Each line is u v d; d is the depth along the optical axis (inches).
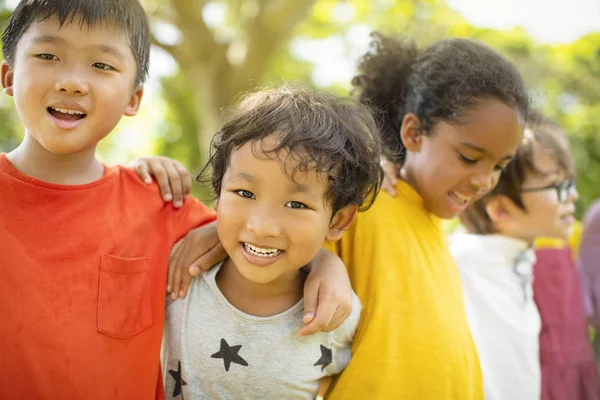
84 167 53.2
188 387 53.2
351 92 77.2
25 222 49.2
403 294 57.6
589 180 243.8
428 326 56.9
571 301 86.8
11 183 49.6
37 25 48.8
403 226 61.4
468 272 78.1
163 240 55.8
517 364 74.2
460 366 57.3
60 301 48.4
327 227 52.0
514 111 61.5
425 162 64.2
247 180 48.9
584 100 266.5
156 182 58.0
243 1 212.1
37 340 47.1
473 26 255.1
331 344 55.3
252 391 53.1
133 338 51.2
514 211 82.3
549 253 86.7
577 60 268.1
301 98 54.2
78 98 49.0
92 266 50.2
